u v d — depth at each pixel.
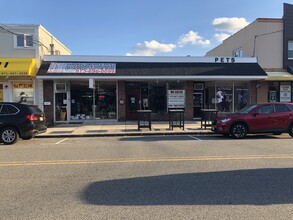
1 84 20.11
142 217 4.53
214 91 21.86
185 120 21.39
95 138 14.56
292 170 7.37
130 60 20.41
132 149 10.75
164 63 20.50
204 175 6.91
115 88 21.17
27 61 19.28
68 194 5.64
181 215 4.61
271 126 13.82
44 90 20.33
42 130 13.55
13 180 6.61
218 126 14.05
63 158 9.11
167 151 10.20
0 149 11.08
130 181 6.47
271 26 23.17
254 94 21.77
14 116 12.66
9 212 4.77
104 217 4.54
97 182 6.41
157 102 21.44
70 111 20.78
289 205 5.03
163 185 6.16
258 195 5.54
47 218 4.52
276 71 22.73
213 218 4.49
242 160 8.55
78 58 20.16
